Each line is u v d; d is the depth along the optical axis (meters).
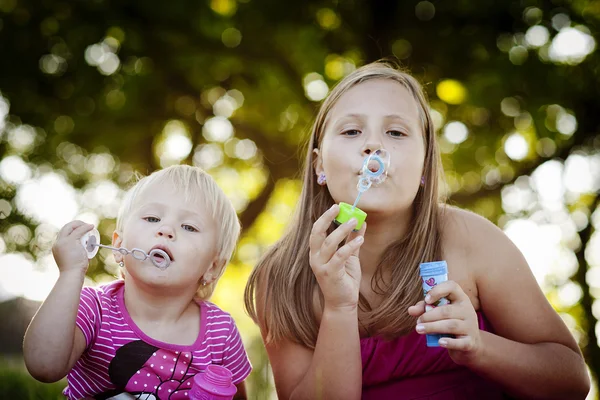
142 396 2.13
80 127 7.50
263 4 7.48
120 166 7.81
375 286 2.44
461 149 7.48
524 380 2.20
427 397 2.36
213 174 8.41
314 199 2.62
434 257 2.45
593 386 7.26
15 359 4.59
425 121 2.51
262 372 2.87
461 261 2.45
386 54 7.57
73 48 7.39
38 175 7.84
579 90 7.49
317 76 7.46
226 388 2.01
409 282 2.38
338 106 2.40
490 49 7.46
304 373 2.45
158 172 2.41
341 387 2.22
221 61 7.22
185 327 2.28
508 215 7.87
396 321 2.35
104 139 7.59
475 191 7.79
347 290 2.19
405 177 2.26
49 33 7.49
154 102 7.61
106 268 7.09
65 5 7.44
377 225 2.41
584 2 7.52
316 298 2.48
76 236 2.04
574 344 2.43
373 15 7.67
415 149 2.31
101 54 7.46
